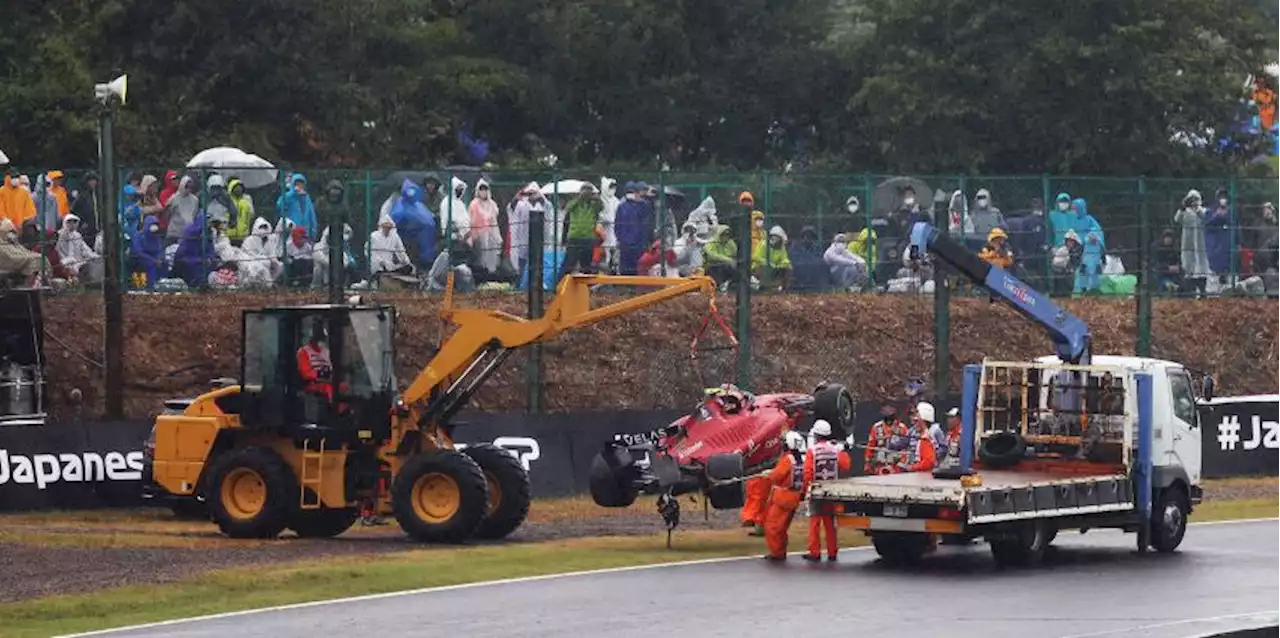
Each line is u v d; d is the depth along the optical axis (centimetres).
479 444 10669
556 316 10212
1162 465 10031
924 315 14850
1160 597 8062
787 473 9275
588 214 13825
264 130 17800
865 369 14400
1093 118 19125
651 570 8856
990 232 14188
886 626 7181
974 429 10319
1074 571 9025
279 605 7625
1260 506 12362
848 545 10131
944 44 19775
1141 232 14075
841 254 14600
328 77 18500
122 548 9256
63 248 13162
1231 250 15525
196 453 10212
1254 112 19838
